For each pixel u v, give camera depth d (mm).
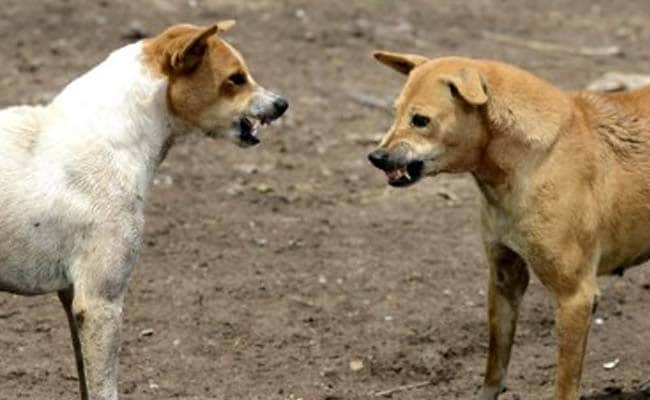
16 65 19500
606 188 10766
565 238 10547
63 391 11781
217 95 10383
